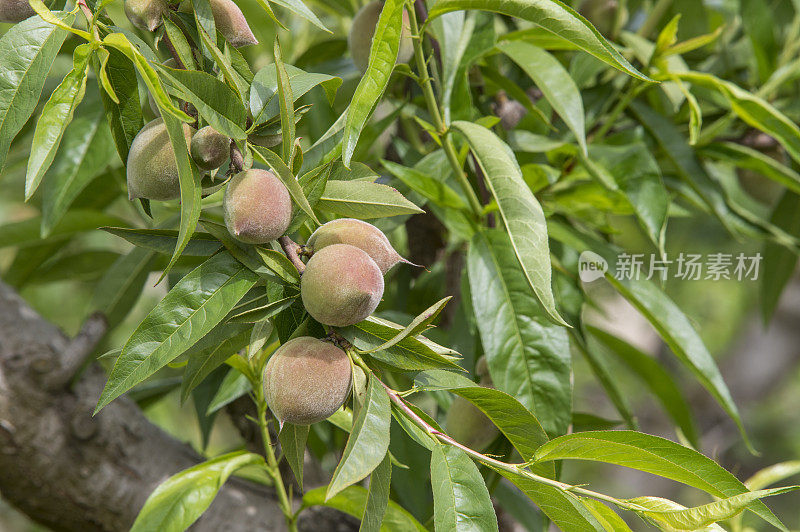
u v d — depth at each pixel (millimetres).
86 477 1145
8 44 856
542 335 1022
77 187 1124
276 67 854
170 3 882
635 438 852
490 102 1258
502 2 923
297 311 869
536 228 911
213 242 871
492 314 1029
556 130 1198
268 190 840
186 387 913
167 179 848
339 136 964
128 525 1154
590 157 1145
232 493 1162
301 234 959
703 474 853
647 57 1228
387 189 877
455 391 885
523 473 859
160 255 1185
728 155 1261
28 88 854
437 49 1106
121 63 890
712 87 1164
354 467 813
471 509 857
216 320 843
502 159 947
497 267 1043
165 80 838
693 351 1112
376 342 856
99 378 1184
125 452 1160
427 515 1135
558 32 906
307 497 1051
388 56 868
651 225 1108
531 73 1072
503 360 1018
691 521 837
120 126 897
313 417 835
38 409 1136
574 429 1192
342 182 881
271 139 874
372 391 840
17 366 1138
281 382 834
